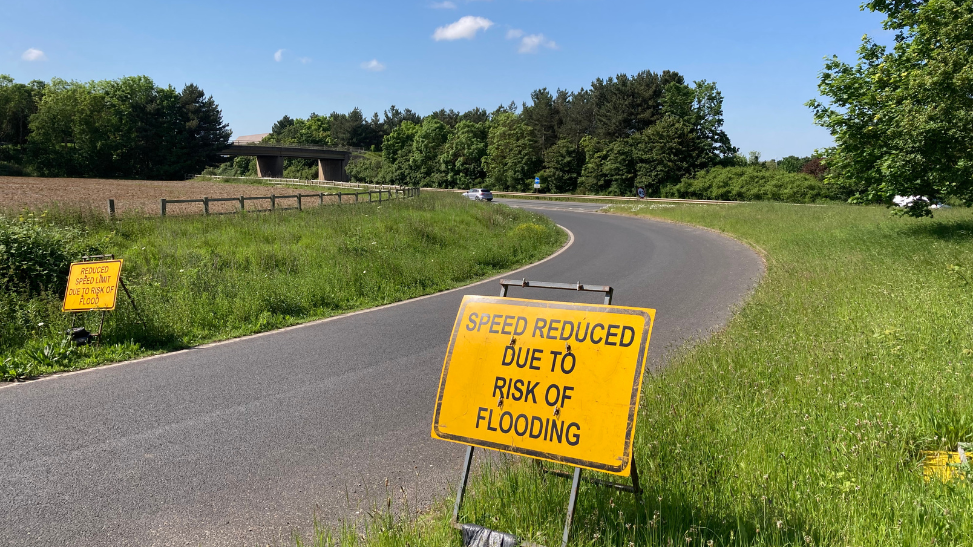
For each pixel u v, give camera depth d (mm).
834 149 19453
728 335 7977
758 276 15109
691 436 4480
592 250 22422
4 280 9422
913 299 8711
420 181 104938
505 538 3164
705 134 77750
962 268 10766
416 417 5820
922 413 4629
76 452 4961
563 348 3295
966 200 17109
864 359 6082
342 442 5219
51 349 7727
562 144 85562
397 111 163750
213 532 3799
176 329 9055
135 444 5129
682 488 3662
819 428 4547
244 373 7227
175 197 43906
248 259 14156
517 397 3322
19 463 4750
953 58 15492
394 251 16953
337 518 3953
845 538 3068
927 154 16719
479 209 33500
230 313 10156
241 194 49625
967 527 3068
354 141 152875
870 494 3482
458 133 101188
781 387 5488
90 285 8742
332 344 8695
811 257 16000
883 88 18031
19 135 96438
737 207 39812
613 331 3211
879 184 18828
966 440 4320
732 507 3445
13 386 6707
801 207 37438
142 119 93562
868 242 17359
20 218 11805
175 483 4441
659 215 41375
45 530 3797
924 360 5980
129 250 13977
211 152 99562
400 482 4473
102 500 4180
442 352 8219
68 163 87000
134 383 6824
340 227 19391
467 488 4141
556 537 3170
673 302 11992
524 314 3480
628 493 3670
